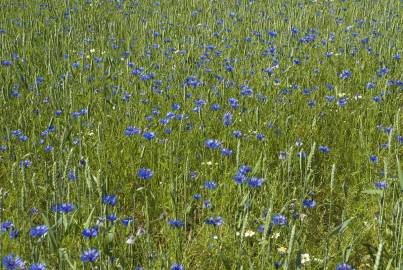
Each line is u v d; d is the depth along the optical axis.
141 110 2.97
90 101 3.03
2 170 2.45
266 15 5.30
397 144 2.69
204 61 3.65
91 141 2.64
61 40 4.11
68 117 2.78
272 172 2.49
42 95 3.13
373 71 3.71
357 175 2.53
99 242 1.80
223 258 1.80
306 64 3.81
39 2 5.69
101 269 1.73
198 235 2.12
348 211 2.27
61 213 1.88
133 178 2.45
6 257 1.69
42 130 2.78
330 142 2.82
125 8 5.63
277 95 3.14
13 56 3.55
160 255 1.80
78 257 1.85
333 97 3.12
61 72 3.45
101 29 4.62
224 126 2.79
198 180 2.39
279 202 2.22
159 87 3.26
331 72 3.71
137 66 3.65
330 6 5.86
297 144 2.56
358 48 4.20
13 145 2.59
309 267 1.91
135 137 2.67
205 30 4.68
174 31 4.64
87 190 2.14
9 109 2.90
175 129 2.77
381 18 5.00
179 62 3.65
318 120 2.95
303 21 5.04
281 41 4.28
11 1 5.62
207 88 3.26
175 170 2.43
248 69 3.62
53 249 1.74
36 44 4.16
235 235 1.95
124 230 1.95
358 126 2.96
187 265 1.94
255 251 2.01
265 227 1.75
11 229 1.87
